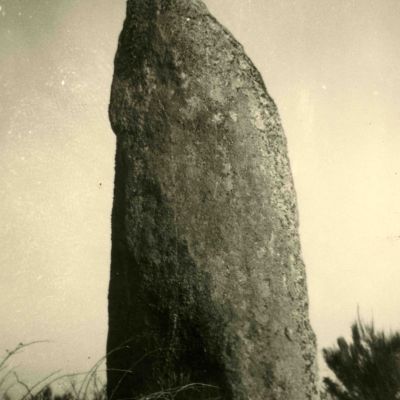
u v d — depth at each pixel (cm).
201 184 330
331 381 448
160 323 332
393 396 436
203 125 333
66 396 408
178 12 347
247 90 338
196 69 338
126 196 344
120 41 363
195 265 325
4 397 442
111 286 353
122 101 353
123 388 343
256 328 318
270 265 322
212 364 320
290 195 334
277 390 314
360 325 478
